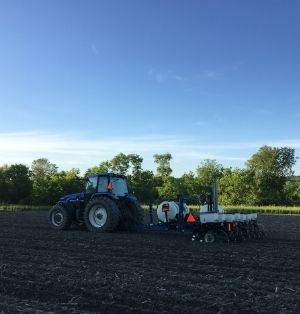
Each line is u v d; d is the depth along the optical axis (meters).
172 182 74.31
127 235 17.06
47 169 93.88
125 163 78.12
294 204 79.25
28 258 11.20
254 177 84.12
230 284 8.27
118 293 7.59
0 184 73.50
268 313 6.46
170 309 6.70
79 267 9.94
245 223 16.17
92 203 18.16
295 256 11.77
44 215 35.31
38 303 7.06
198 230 15.29
